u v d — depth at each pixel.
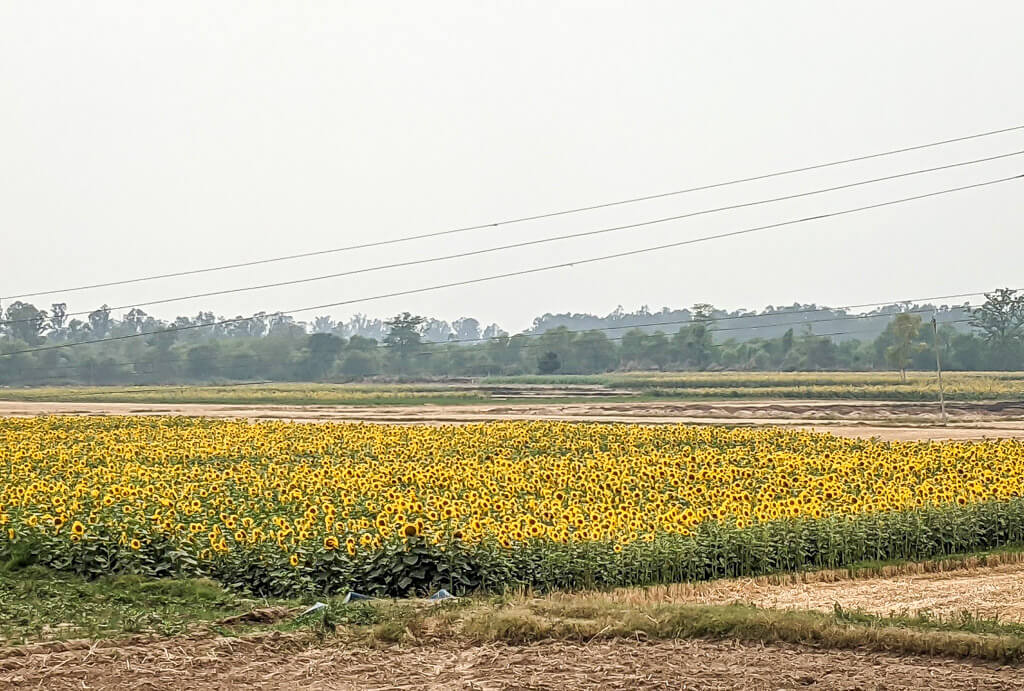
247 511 20.83
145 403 75.88
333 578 15.80
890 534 18.98
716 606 13.40
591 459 30.34
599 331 133.00
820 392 80.25
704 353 129.12
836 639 12.11
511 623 12.63
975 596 15.49
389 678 11.23
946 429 49.66
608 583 16.61
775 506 20.12
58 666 11.45
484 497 20.72
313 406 71.69
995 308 119.12
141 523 18.12
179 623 13.30
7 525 18.23
